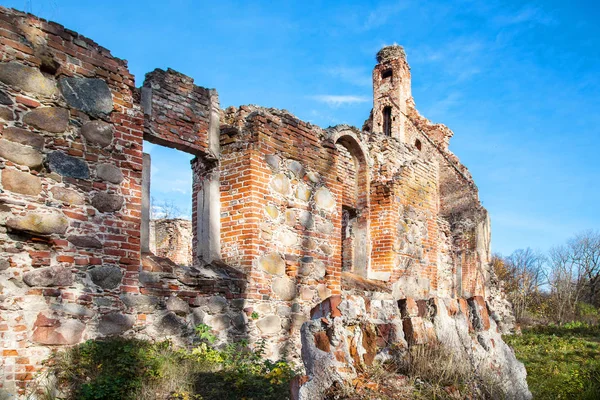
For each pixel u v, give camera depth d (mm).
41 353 5285
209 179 8211
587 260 40250
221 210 8086
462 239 16875
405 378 4164
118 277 6066
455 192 17844
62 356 5324
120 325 6012
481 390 4422
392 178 12195
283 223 8266
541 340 13422
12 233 5328
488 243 17938
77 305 5648
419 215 12953
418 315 4727
